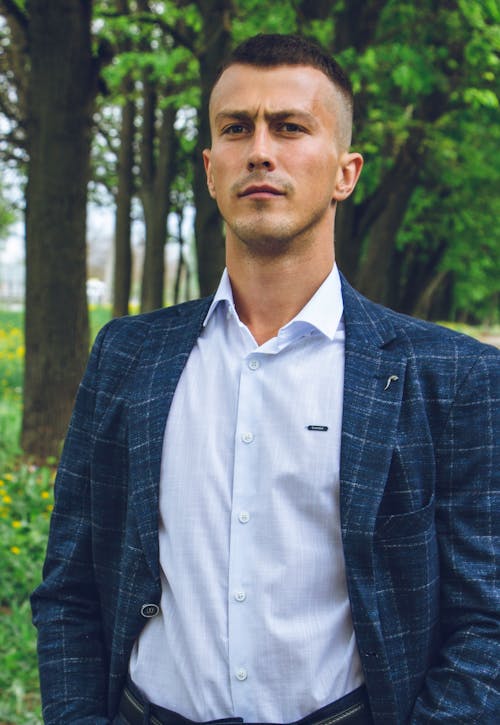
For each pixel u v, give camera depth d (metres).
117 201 11.76
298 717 1.38
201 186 5.58
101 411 1.55
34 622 1.61
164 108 10.66
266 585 1.38
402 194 8.13
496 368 1.44
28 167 6.46
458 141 8.38
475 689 1.33
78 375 6.63
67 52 6.12
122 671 1.49
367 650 1.36
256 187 1.44
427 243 12.54
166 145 10.99
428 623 1.39
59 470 1.62
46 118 6.24
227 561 1.40
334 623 1.38
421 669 1.40
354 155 1.60
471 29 6.37
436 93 7.18
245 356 1.47
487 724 1.31
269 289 1.51
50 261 6.43
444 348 1.46
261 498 1.40
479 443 1.40
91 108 6.41
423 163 7.65
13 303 36.25
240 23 6.96
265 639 1.37
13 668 3.47
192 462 1.45
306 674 1.37
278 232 1.45
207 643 1.40
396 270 13.38
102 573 1.56
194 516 1.43
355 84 6.05
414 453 1.39
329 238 1.54
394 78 6.09
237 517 1.40
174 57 7.91
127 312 11.84
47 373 6.52
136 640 1.49
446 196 11.07
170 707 1.44
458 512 1.41
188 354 1.53
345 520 1.36
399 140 7.75
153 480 1.45
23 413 6.66
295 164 1.45
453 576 1.41
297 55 1.49
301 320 1.46
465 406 1.41
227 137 1.50
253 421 1.43
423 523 1.38
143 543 1.44
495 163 9.62
